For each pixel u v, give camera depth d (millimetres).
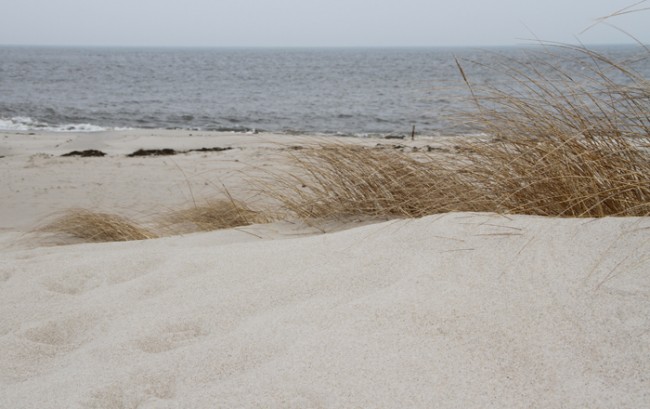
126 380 1806
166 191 7719
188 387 1766
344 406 1591
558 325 1810
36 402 1728
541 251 2205
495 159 3203
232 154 10242
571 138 2764
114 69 72188
